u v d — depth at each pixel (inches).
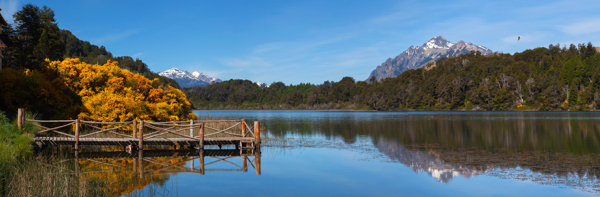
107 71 930.7
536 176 434.3
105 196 339.3
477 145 749.3
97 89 909.8
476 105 4719.5
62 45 1795.0
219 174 455.8
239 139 664.4
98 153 627.8
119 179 415.5
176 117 1013.2
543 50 6279.5
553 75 4862.2
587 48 5516.7
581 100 4028.1
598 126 1279.5
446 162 538.9
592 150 653.9
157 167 501.4
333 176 444.1
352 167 506.0
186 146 727.1
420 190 373.7
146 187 380.2
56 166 462.0
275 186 391.9
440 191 369.7
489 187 384.2
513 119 1925.4
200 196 348.5
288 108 6781.5
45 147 622.2
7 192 324.2
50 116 748.0
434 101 5236.2
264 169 493.0
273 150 701.9
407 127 1343.5
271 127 1393.9
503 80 4793.3
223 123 1142.3
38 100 738.8
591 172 452.4
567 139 847.7
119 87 914.7
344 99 6628.9
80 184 369.4
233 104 7440.9
